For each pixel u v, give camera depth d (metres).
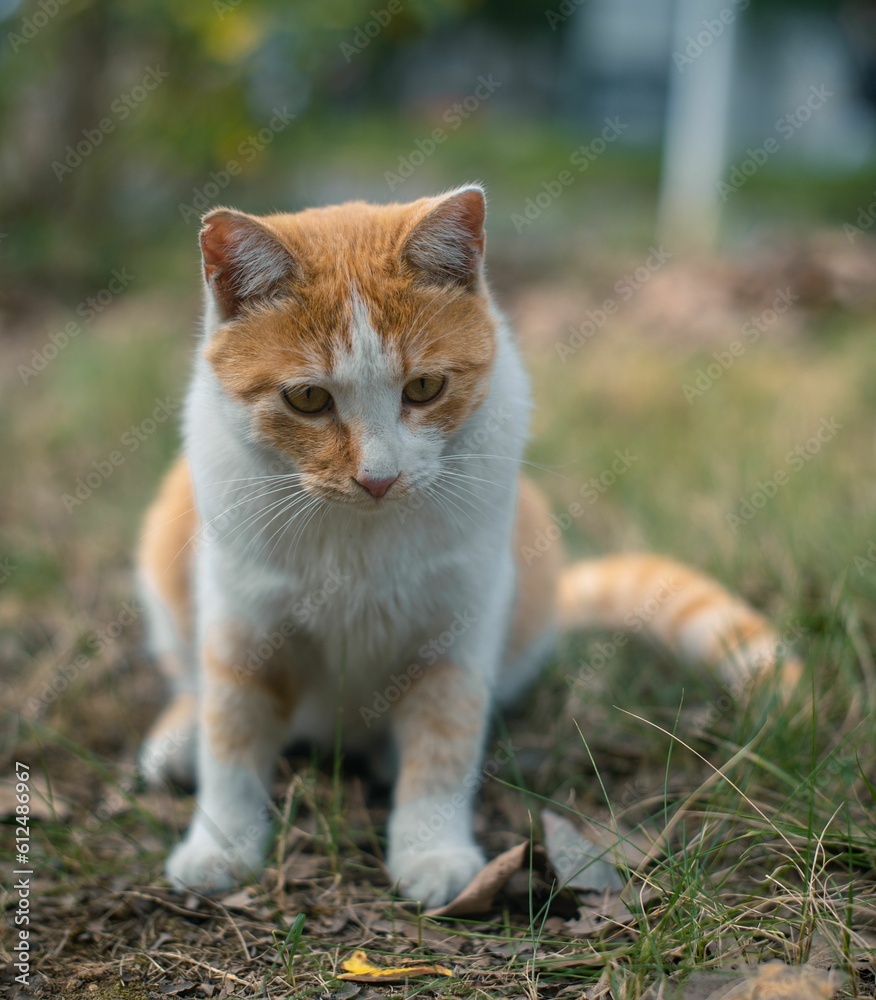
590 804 2.65
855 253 6.67
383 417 2.31
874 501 3.78
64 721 3.12
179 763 2.94
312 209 2.72
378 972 2.03
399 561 2.43
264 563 2.43
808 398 5.03
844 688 2.84
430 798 2.50
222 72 7.12
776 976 1.80
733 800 2.44
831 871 2.23
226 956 2.14
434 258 2.39
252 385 2.32
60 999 2.00
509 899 2.30
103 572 4.02
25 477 4.73
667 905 2.06
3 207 7.69
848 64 13.76
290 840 2.58
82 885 2.41
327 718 2.88
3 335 6.71
